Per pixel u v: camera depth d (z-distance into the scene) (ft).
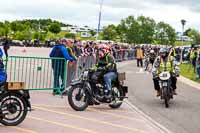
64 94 43.62
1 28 318.04
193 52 95.30
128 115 35.14
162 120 33.91
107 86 36.19
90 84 35.76
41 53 142.82
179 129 30.42
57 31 324.80
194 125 32.22
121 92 38.01
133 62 138.82
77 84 35.22
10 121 27.25
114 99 37.06
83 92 35.42
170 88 41.24
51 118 31.17
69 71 44.34
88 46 69.15
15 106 26.71
